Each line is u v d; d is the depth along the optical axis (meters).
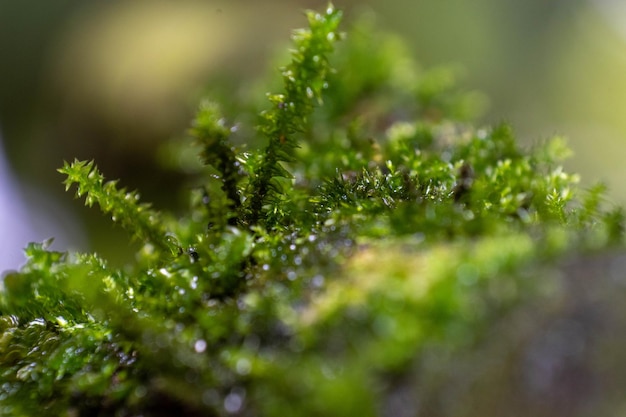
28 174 0.34
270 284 0.13
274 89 0.20
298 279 0.12
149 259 0.14
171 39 0.36
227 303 0.13
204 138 0.14
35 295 0.13
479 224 0.12
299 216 0.14
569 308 0.12
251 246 0.13
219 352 0.12
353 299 0.12
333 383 0.12
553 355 0.12
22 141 0.35
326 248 0.13
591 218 0.14
